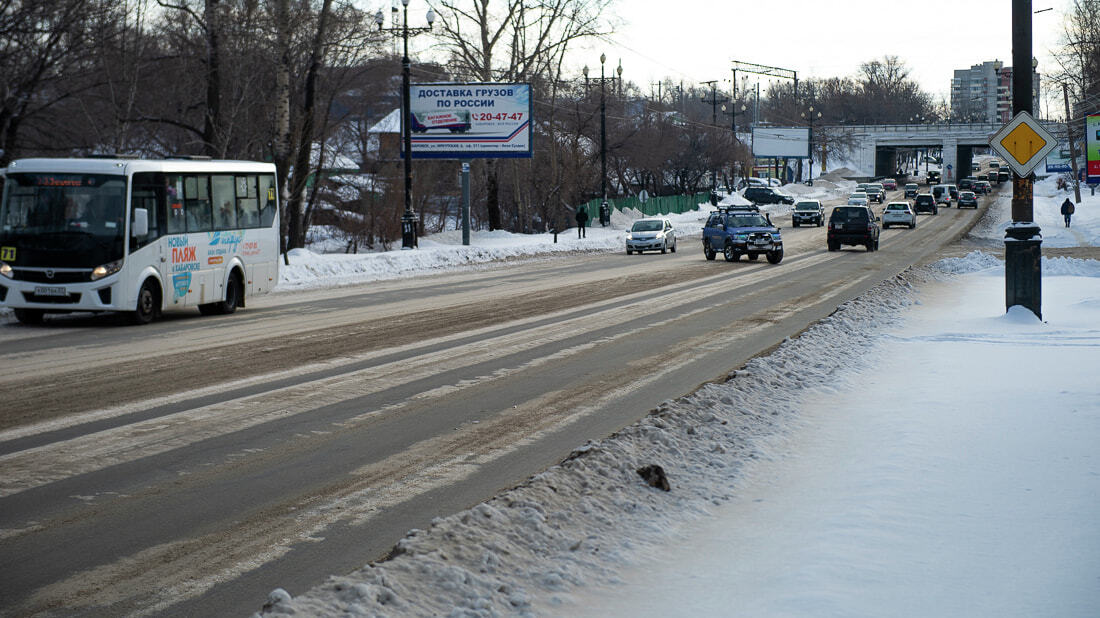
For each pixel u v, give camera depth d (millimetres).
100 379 12617
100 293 18750
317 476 8188
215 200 21719
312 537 6648
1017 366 13008
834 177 174750
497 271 35469
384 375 13141
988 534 6516
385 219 55062
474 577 5535
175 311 22625
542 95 64500
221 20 32906
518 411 10914
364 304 23062
